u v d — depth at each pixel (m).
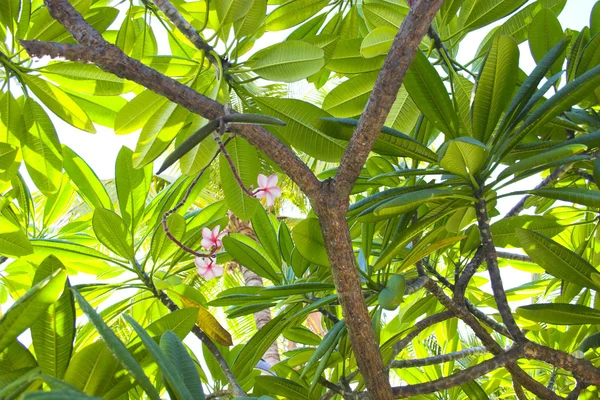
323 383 3.67
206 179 3.99
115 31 4.18
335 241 3.18
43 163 3.90
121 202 3.93
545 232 3.96
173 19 3.50
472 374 3.40
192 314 3.33
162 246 3.82
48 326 3.04
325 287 3.65
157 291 3.87
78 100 3.97
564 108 3.37
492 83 3.44
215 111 3.20
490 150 3.44
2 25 3.77
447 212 3.47
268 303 3.90
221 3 3.48
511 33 4.07
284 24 3.95
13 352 2.98
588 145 3.46
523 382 3.56
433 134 4.03
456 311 3.67
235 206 3.71
